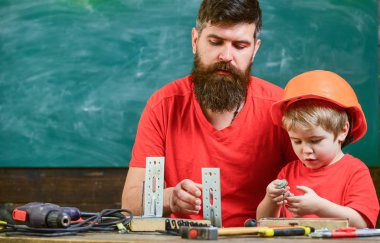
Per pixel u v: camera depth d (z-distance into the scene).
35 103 3.55
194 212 1.92
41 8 3.56
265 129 2.23
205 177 1.69
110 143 3.49
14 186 3.55
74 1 3.54
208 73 2.16
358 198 1.87
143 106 3.48
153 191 1.81
